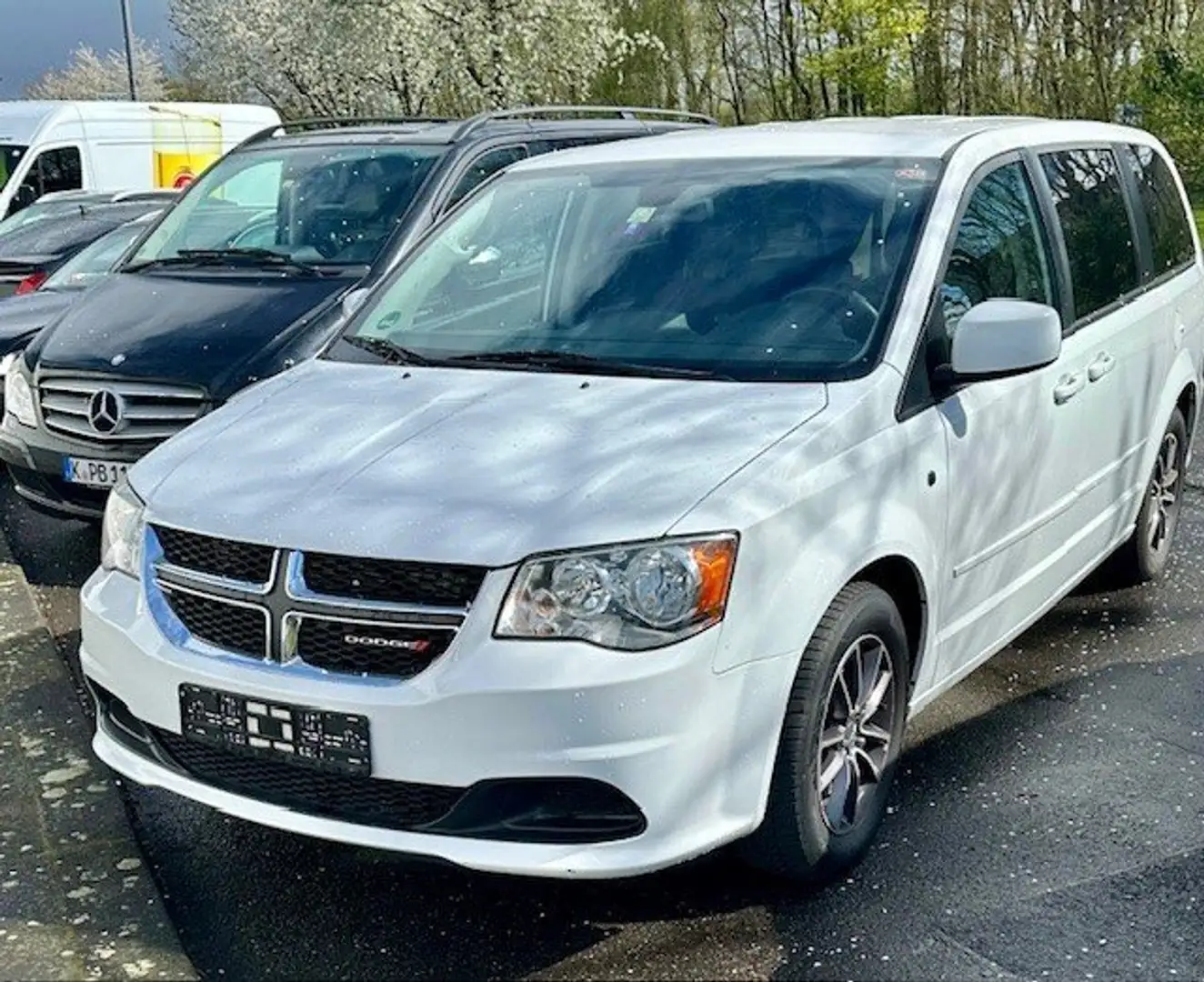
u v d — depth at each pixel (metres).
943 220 4.06
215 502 3.39
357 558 3.11
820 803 3.42
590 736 2.96
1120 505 5.22
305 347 5.99
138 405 5.97
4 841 3.89
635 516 3.07
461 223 4.81
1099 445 4.85
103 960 3.30
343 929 3.46
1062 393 4.44
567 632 2.99
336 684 3.10
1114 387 4.91
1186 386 5.73
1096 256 4.98
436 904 3.55
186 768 3.43
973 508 3.95
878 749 3.70
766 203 4.27
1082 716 4.56
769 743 3.20
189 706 3.31
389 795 3.13
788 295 3.95
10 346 8.03
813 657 3.28
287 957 3.36
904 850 3.73
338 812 3.20
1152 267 5.52
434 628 3.04
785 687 3.20
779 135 4.69
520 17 29.66
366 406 3.77
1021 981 3.15
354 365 4.21
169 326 6.19
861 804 3.64
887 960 3.24
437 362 4.10
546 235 4.51
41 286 9.55
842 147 4.46
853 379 3.63
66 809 4.07
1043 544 4.52
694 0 33.84
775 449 3.30
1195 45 23.23
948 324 3.93
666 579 3.01
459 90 30.38
